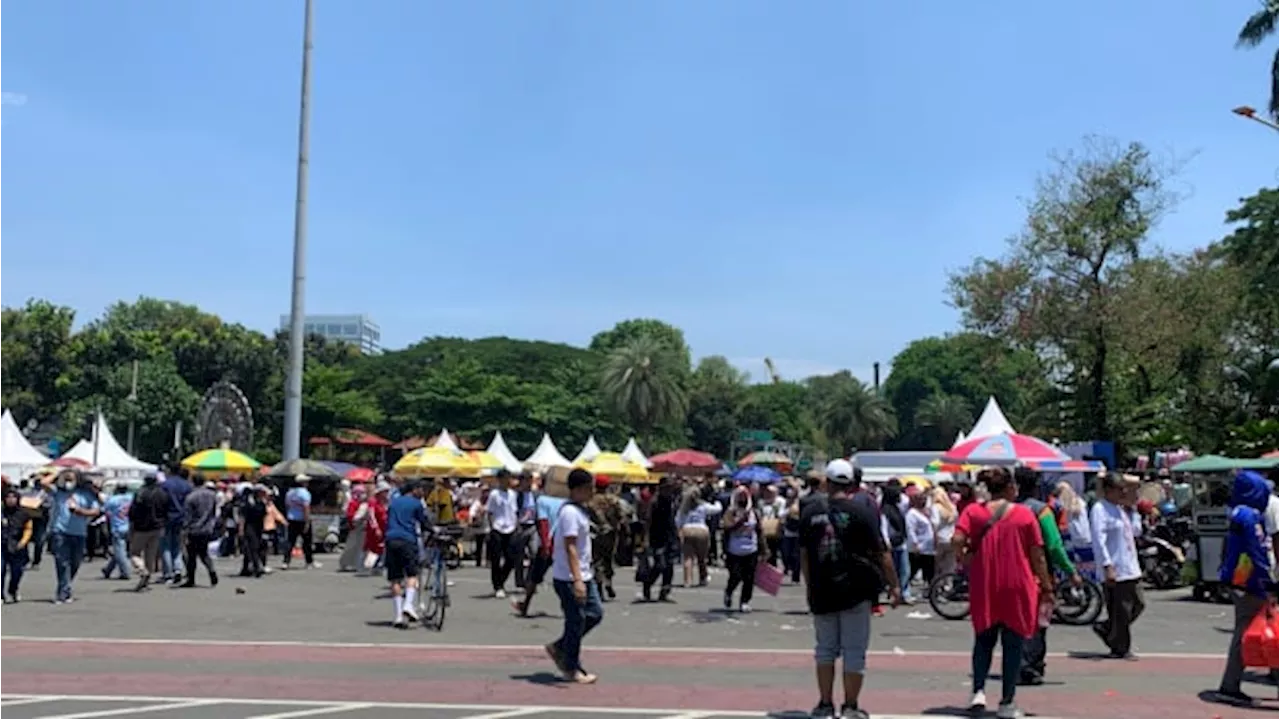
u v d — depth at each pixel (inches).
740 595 706.8
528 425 3403.1
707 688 406.9
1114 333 1546.5
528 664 463.2
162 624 588.7
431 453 1246.3
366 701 376.5
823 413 4596.5
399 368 3841.0
